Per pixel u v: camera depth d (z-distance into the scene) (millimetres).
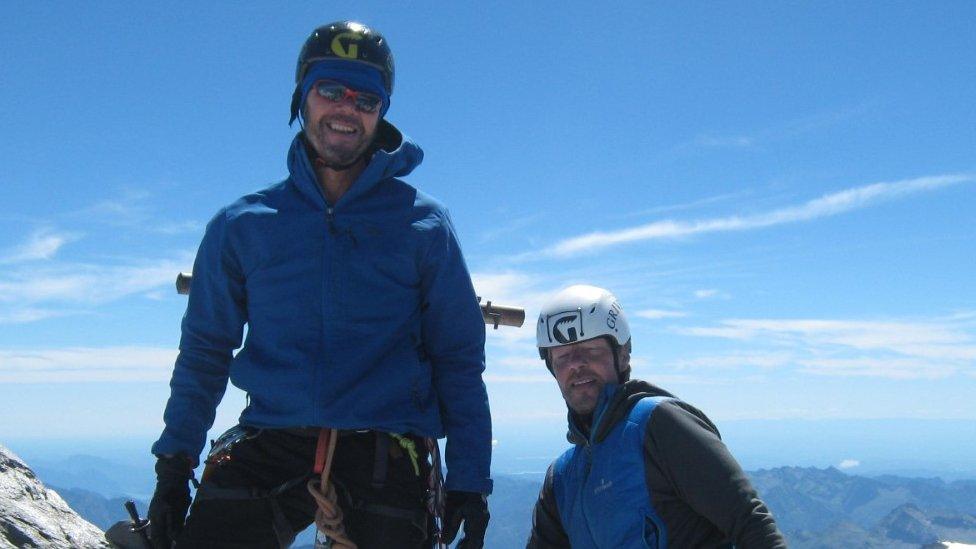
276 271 2496
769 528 2543
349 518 2406
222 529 2377
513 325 3457
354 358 2453
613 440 2760
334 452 2432
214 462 2463
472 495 2545
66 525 3117
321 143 2533
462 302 2611
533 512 3125
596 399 2879
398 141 2645
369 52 2543
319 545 2482
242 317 2617
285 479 2445
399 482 2424
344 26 2562
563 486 2984
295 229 2508
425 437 2516
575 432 2918
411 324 2561
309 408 2408
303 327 2471
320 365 2432
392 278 2523
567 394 2912
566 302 2920
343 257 2492
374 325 2486
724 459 2625
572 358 2898
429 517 2453
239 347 2646
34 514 3051
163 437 2553
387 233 2525
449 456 2562
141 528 2506
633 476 2703
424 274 2574
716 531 2693
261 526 2400
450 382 2611
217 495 2402
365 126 2533
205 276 2582
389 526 2383
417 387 2523
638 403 2758
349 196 2521
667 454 2660
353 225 2508
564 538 3055
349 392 2422
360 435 2451
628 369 2955
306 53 2555
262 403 2488
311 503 2453
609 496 2734
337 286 2477
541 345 2957
